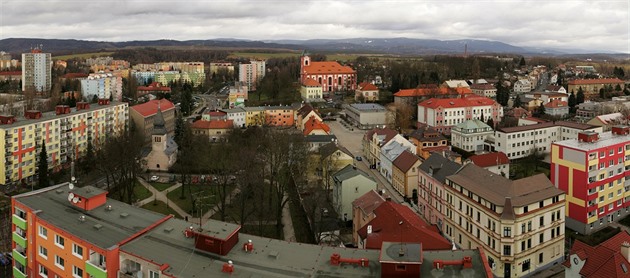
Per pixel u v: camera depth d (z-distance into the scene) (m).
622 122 198.12
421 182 126.44
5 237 109.44
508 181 95.38
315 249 60.62
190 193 142.25
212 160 172.12
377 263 56.59
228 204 135.62
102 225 64.19
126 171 143.50
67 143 176.50
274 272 54.81
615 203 119.25
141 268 56.88
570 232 115.00
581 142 119.12
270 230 117.25
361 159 189.50
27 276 69.62
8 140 149.25
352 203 115.31
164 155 170.50
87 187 73.38
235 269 55.19
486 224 94.75
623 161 119.50
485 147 193.50
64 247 62.72
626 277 67.50
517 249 90.19
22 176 155.75
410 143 169.75
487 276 52.12
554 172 118.94
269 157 149.50
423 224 91.19
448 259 55.97
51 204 70.62
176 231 64.00
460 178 105.56
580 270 72.19
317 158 158.38
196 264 56.12
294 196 140.25
